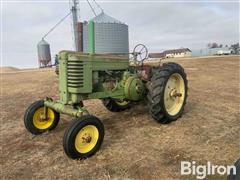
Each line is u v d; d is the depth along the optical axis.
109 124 5.55
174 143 4.50
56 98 8.42
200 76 12.53
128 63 5.52
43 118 5.10
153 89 5.11
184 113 6.04
